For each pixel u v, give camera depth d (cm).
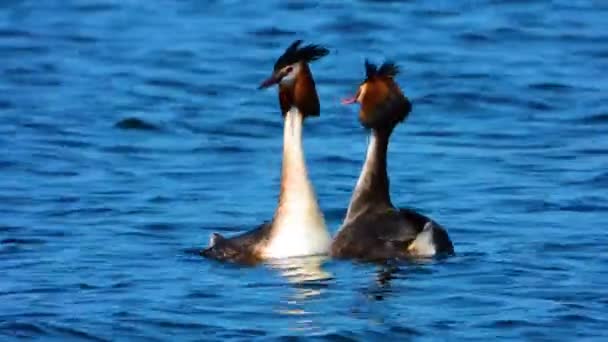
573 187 1884
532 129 2292
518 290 1370
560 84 2598
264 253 1475
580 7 3322
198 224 1689
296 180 1481
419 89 2575
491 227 1659
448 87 2572
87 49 2944
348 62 2820
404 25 3150
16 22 3195
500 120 2372
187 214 1742
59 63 2816
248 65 2820
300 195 1480
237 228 1673
